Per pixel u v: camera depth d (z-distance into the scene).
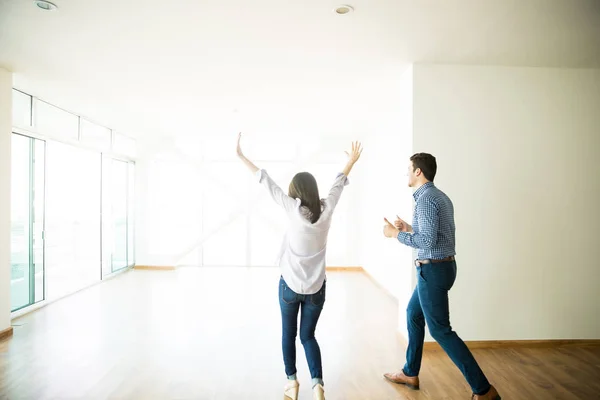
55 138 4.42
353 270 6.73
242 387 2.37
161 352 2.92
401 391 2.33
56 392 2.29
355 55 2.89
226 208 6.89
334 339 3.27
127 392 2.30
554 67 3.08
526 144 3.07
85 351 2.93
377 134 5.47
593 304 3.07
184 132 6.20
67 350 2.95
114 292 4.91
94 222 5.51
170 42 2.66
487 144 3.06
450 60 2.98
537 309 3.05
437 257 2.06
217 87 3.73
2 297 3.22
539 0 2.07
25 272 4.01
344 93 3.92
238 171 6.89
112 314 3.93
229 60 3.00
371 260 5.94
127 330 3.43
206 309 4.13
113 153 5.87
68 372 2.56
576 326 3.07
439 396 2.26
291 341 2.10
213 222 6.88
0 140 3.18
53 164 4.51
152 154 6.62
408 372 2.38
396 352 2.98
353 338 3.30
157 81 3.53
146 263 6.58
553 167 3.07
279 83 3.60
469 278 3.04
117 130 6.00
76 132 4.91
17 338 3.21
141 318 3.80
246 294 4.81
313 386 1.96
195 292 4.92
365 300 4.66
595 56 2.86
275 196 2.00
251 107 4.54
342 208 6.80
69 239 5.12
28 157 4.05
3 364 2.69
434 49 2.76
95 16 2.28
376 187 5.55
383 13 2.22
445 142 3.05
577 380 2.46
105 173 5.68
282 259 2.02
